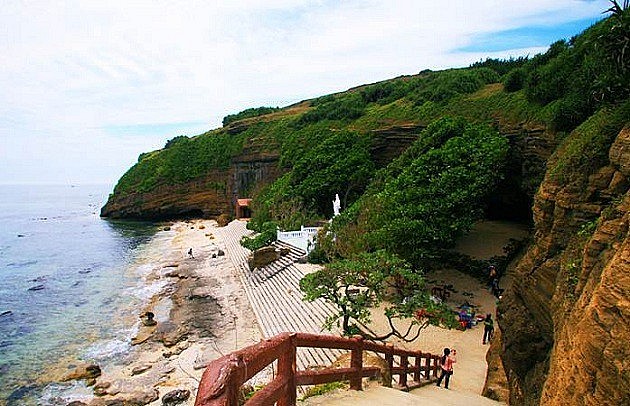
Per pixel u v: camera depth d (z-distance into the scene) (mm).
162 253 47844
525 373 10516
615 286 4746
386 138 45875
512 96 32812
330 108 67375
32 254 51375
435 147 32312
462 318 20953
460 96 41094
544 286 10008
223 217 67750
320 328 20406
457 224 24328
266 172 67375
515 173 29656
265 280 30953
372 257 18234
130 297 31141
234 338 22484
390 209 25875
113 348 22000
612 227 6469
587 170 9391
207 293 30531
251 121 81562
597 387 4785
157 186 75625
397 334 16797
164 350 21547
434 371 13945
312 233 36750
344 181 44094
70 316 27406
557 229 10062
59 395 17484
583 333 5191
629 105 8953
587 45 21219
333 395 6129
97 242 58406
